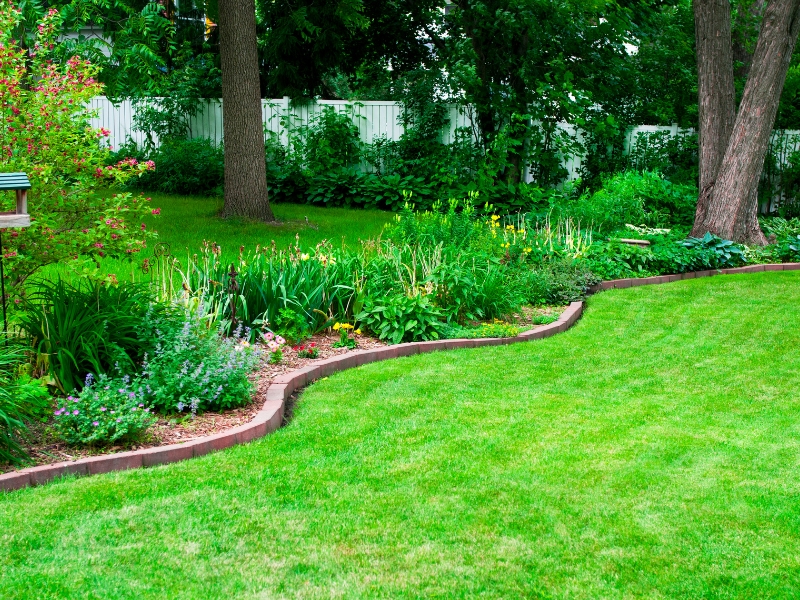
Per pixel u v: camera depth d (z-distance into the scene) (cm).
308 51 1859
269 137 1791
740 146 1253
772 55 1221
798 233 1367
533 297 920
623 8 1633
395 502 408
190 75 1797
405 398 580
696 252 1152
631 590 331
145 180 1706
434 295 793
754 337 777
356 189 1631
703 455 473
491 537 373
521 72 1602
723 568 348
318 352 688
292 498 411
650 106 1795
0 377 484
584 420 534
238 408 544
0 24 640
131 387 527
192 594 323
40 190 612
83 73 646
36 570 336
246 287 725
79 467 435
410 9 1897
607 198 1339
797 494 420
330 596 324
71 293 590
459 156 1622
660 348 737
